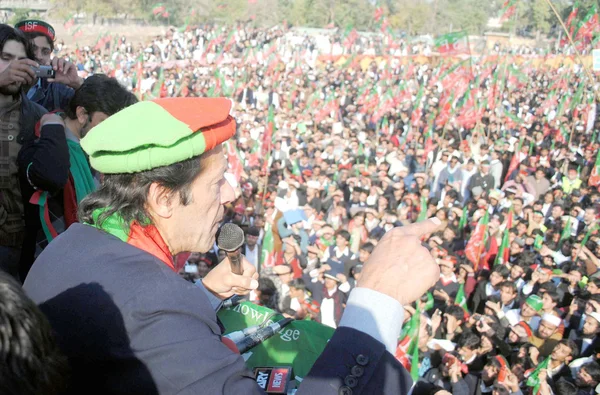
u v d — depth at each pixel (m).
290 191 9.61
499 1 32.09
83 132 2.38
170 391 1.00
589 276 6.88
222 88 23.08
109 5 29.88
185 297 1.08
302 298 6.01
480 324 5.42
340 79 27.27
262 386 1.23
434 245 7.61
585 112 16.73
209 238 1.26
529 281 6.55
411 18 34.38
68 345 1.05
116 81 2.41
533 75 26.78
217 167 1.21
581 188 10.99
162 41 29.20
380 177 11.55
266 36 32.78
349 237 7.52
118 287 1.07
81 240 1.18
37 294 1.14
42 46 3.09
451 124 16.91
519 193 10.66
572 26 17.05
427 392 3.49
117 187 1.19
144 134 1.11
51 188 2.14
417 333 4.91
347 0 35.59
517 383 4.68
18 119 2.30
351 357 1.04
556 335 5.63
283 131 16.20
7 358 0.73
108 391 1.03
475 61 26.66
